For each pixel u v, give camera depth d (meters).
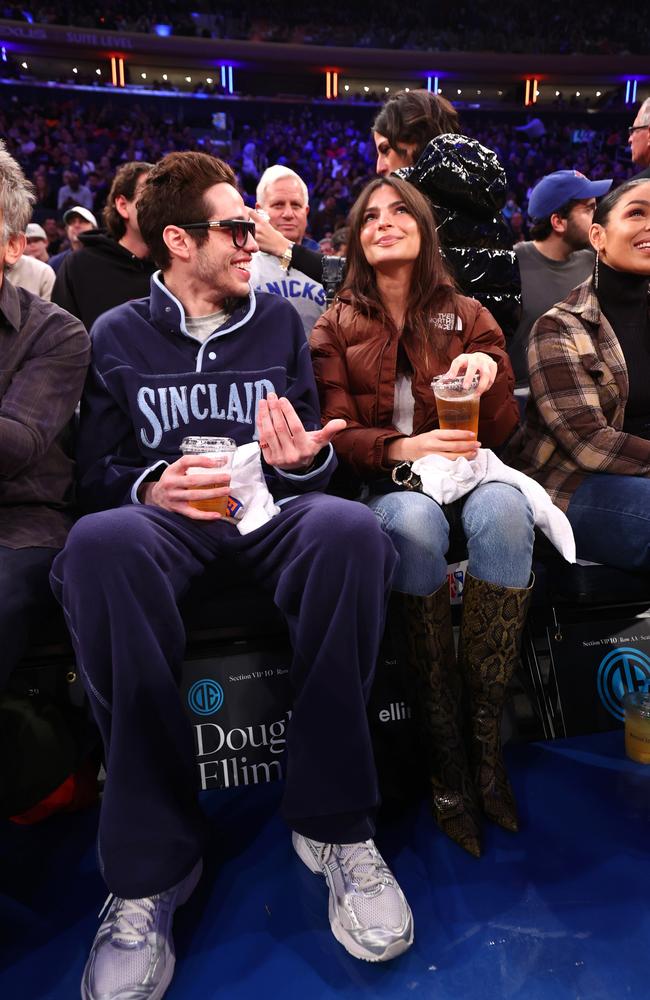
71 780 1.54
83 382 1.58
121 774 1.18
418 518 1.46
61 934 1.27
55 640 1.55
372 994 1.13
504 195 2.10
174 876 1.20
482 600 1.48
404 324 1.77
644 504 1.71
